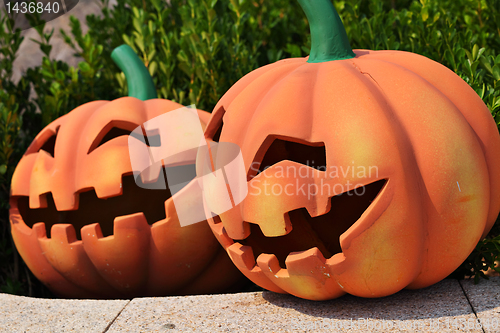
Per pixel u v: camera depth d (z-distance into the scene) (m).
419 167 1.92
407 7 4.14
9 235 3.38
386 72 2.10
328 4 2.34
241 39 4.00
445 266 2.05
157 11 4.31
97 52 3.95
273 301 2.26
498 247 2.28
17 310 2.28
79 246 2.55
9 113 3.18
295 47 3.61
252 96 2.21
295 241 2.47
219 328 2.01
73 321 2.14
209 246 2.60
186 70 3.65
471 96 2.20
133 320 2.12
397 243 1.90
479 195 1.97
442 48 3.17
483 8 3.37
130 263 2.53
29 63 5.39
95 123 2.65
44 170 2.63
